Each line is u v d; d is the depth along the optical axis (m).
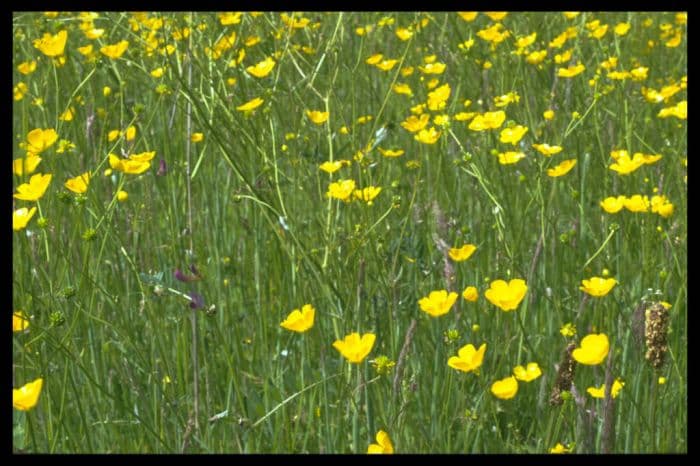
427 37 2.99
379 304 1.82
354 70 2.15
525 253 2.01
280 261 1.94
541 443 1.67
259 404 1.71
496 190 2.07
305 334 1.75
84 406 1.78
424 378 1.78
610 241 2.02
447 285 1.75
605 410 1.57
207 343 1.84
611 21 3.24
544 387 1.68
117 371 1.81
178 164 2.05
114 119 2.28
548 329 1.87
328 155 2.15
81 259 1.90
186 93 1.88
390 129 2.19
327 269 1.80
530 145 2.19
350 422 1.71
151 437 1.72
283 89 2.18
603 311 1.84
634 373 1.76
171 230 1.90
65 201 1.76
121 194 1.92
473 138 2.31
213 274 1.98
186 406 1.75
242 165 2.00
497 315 1.75
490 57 2.73
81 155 2.08
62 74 2.36
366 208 1.82
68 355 1.64
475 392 1.77
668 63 3.08
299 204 2.09
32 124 2.47
